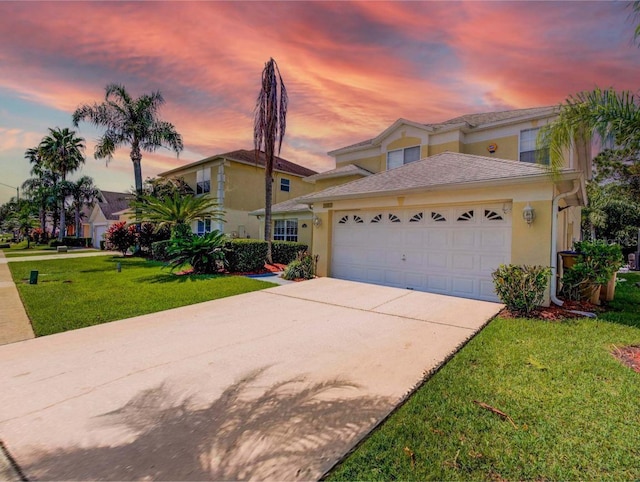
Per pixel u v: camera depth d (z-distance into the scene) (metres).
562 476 2.27
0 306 7.26
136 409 3.07
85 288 9.41
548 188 6.97
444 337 5.11
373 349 4.62
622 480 2.23
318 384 3.57
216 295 8.48
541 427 2.80
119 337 5.20
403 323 5.90
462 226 8.36
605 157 22.80
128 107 22.08
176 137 22.86
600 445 2.57
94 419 2.90
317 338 5.12
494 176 7.69
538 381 3.62
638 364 4.12
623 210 23.42
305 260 11.40
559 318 6.12
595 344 4.76
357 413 3.00
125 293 8.70
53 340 5.06
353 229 10.74
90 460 2.39
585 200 9.58
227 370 3.95
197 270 12.80
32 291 8.93
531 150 13.78
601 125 5.31
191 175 24.56
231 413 3.00
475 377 3.73
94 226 38.03
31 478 2.21
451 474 2.29
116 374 3.84
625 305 7.51
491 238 7.90
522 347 4.65
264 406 3.12
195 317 6.39
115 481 2.19
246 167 22.94
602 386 3.50
